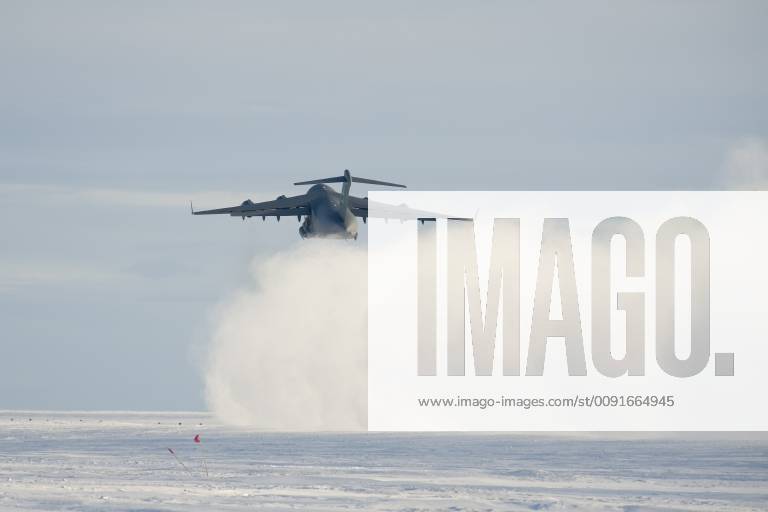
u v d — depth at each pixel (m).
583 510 120.62
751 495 135.00
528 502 126.44
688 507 123.50
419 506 122.25
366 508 120.31
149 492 133.38
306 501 126.06
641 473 164.38
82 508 118.56
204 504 122.31
